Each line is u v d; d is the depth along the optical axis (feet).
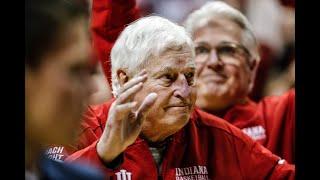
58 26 8.94
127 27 13.33
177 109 12.78
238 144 14.39
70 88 8.43
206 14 18.12
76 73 8.70
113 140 11.41
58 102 8.27
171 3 19.33
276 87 22.88
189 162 13.80
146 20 13.20
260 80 22.86
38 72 8.45
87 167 11.10
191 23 18.22
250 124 18.66
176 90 12.78
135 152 13.16
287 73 22.90
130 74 12.83
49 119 8.24
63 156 10.91
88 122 12.61
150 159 13.24
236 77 18.17
